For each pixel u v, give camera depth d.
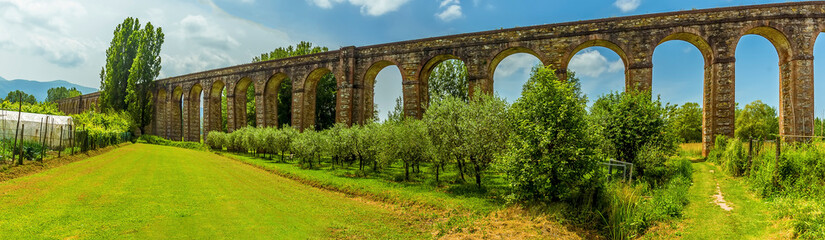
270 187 17.06
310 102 39.16
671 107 17.45
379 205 14.21
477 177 15.80
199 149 42.75
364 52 34.19
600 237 10.27
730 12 24.39
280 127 50.31
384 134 19.48
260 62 41.19
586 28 26.78
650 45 25.44
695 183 15.82
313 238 9.87
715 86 24.30
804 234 7.93
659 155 16.73
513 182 12.20
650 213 10.91
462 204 13.16
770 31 24.44
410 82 31.83
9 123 26.12
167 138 53.59
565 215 11.04
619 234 10.18
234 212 11.85
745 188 13.82
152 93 56.75
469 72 29.58
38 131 27.64
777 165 12.28
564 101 12.12
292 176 20.62
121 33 57.97
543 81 12.45
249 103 53.06
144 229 9.55
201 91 52.31
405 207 13.68
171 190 14.72
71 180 16.06
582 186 11.73
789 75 23.86
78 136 28.31
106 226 9.59
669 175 17.11
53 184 14.91
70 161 23.05
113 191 13.93
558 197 11.79
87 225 9.58
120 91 56.59
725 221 10.05
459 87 44.19
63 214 10.46
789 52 23.84
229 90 44.00
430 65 32.56
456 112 16.33
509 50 29.25
